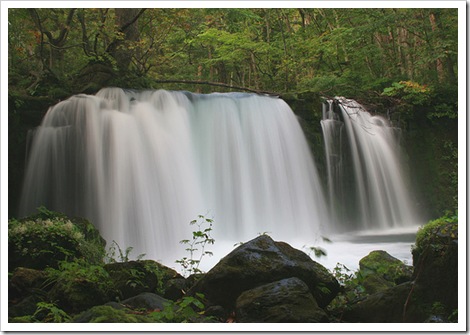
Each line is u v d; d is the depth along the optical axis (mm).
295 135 17000
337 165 17859
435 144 19984
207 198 14820
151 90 14828
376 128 19234
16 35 16109
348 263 10539
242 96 16375
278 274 5539
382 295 5500
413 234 16656
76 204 13125
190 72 28000
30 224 7906
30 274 6074
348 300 6082
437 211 19391
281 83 26031
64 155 13305
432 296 5254
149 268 6574
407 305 5289
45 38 18578
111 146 13500
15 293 5898
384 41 29234
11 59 17047
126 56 17594
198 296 5504
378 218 18422
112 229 13055
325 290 5637
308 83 23438
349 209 17859
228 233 14938
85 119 13469
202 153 15070
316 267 5828
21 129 13164
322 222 16891
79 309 5410
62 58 18703
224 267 5566
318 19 29438
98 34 16312
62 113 13531
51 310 4859
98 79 15328
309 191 16797
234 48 25156
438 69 23281
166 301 5570
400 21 22672
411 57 24906
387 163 19109
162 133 14445
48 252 7387
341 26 27016
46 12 17141
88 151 13320
